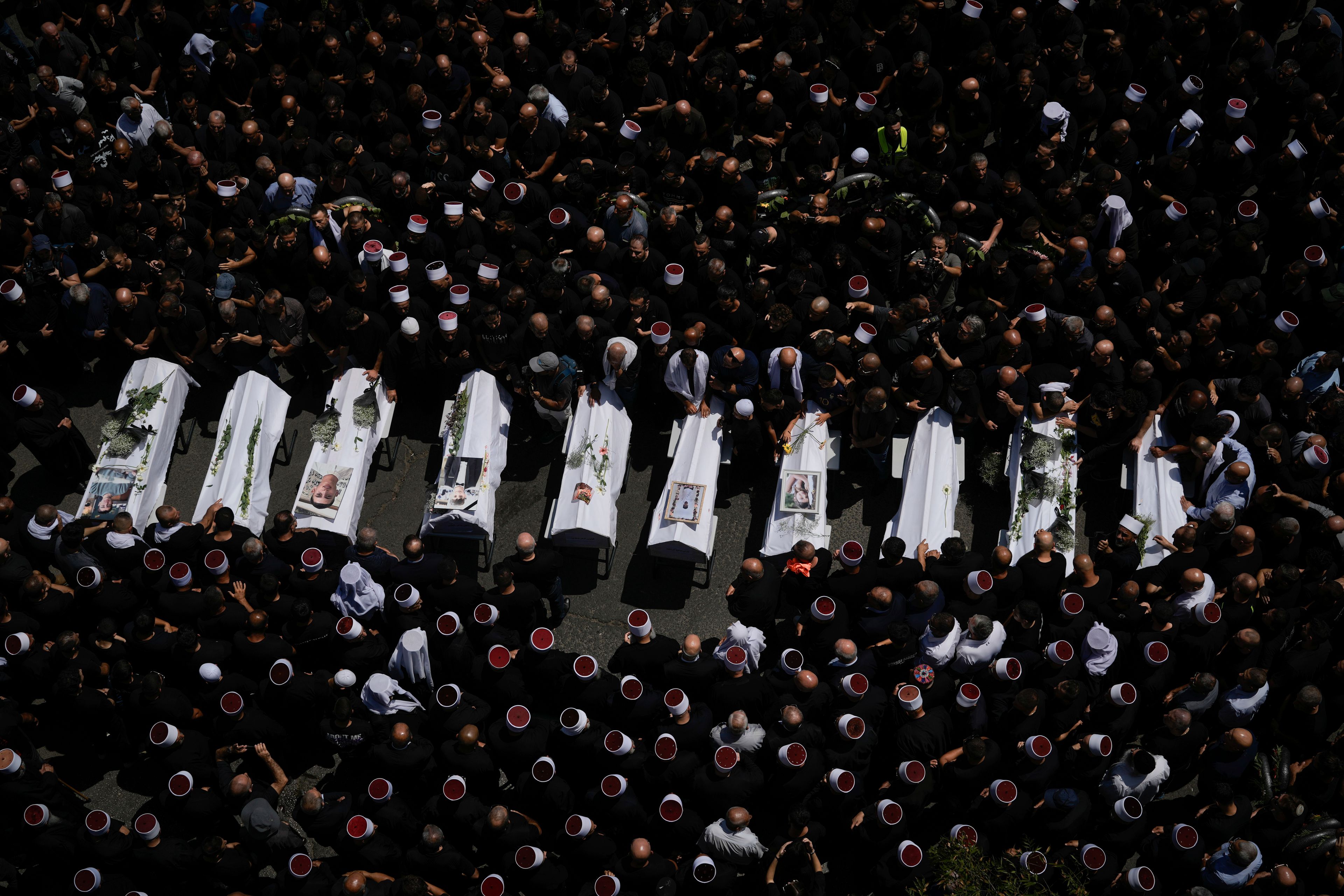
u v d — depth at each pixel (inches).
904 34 603.8
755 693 432.8
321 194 565.0
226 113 622.5
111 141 589.6
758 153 544.4
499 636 446.3
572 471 500.4
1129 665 440.8
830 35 628.7
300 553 470.9
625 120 605.3
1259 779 422.3
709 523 492.4
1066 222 556.7
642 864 398.9
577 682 434.0
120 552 470.3
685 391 509.4
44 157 601.0
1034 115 578.9
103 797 469.7
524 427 556.1
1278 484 477.4
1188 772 462.9
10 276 554.6
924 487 491.8
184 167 580.4
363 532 456.8
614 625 506.9
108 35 625.6
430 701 456.4
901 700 416.5
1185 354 500.7
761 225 558.9
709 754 432.8
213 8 617.9
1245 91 599.2
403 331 503.8
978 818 418.0
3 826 429.7
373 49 592.4
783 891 406.3
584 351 515.8
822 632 441.1
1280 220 566.3
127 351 552.7
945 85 628.4
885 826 407.2
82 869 417.4
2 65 604.4
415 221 528.4
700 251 523.2
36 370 571.5
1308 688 423.5
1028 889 398.3
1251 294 516.4
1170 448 501.0
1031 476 494.9
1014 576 450.3
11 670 457.1
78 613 474.3
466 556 521.0
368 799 414.6
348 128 591.8
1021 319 513.3
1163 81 598.9
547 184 587.8
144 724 451.5
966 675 435.8
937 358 512.1
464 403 514.3
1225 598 455.2
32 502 544.4
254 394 524.4
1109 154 573.6
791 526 481.4
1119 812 410.6
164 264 549.3
